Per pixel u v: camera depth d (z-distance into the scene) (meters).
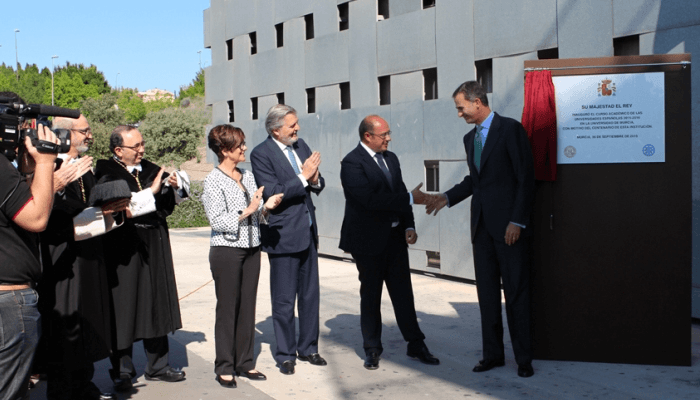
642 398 3.76
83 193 3.73
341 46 9.56
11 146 2.35
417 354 4.59
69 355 3.37
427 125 8.07
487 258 4.36
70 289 3.38
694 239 5.41
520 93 6.91
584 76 4.43
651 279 4.41
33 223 2.34
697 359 4.52
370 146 4.48
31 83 62.69
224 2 13.01
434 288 7.34
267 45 11.55
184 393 3.99
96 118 43.34
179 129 36.66
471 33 7.43
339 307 6.48
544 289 4.56
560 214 4.51
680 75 4.34
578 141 4.46
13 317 2.34
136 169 4.18
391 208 4.33
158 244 4.12
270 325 5.79
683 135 4.34
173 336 5.44
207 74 13.83
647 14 5.74
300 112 10.65
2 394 2.35
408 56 8.35
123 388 3.98
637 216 4.41
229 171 4.19
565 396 3.82
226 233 4.05
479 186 4.36
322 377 4.29
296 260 4.48
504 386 4.03
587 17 6.23
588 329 4.52
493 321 4.37
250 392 4.01
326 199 10.13
